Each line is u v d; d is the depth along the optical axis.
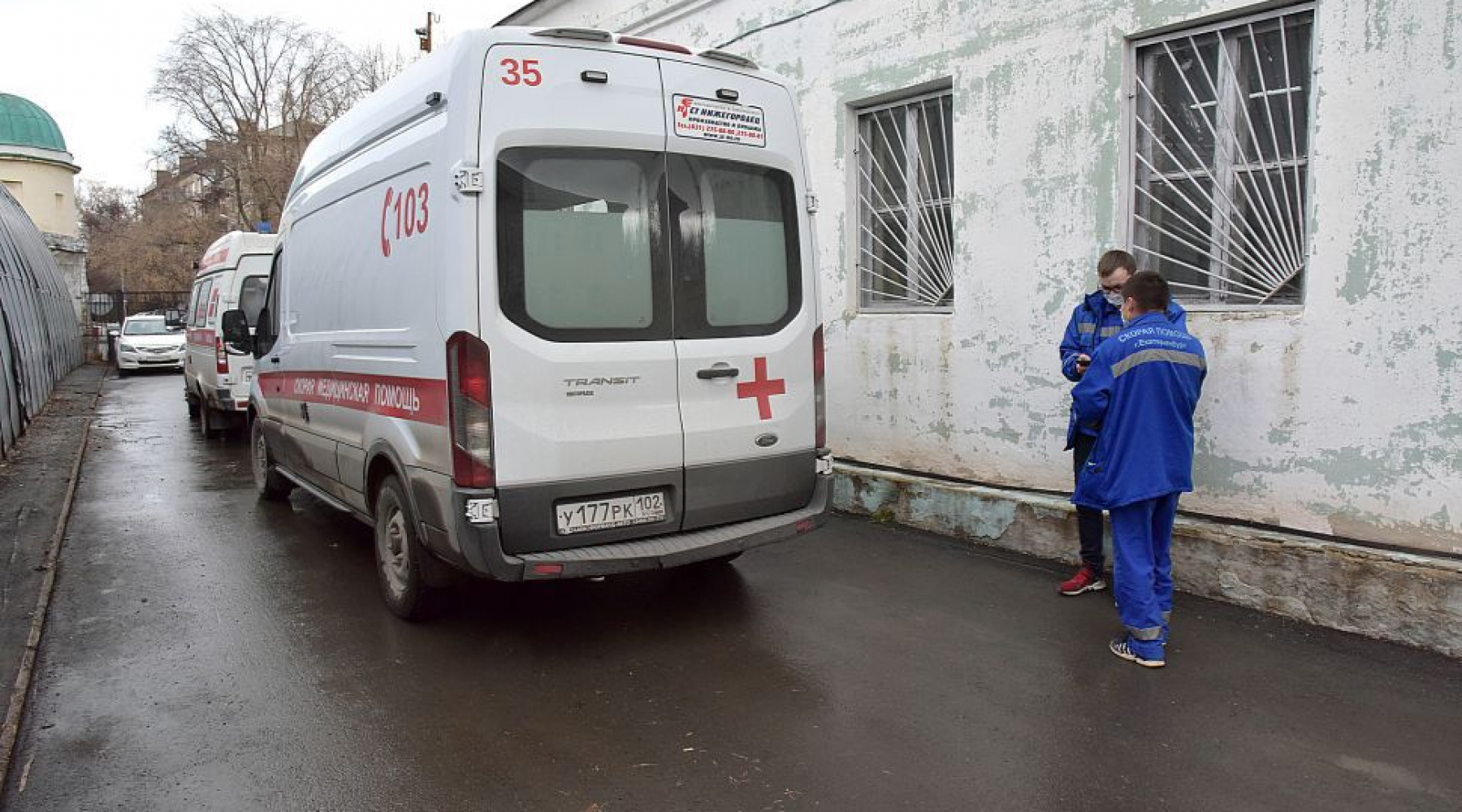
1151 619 4.00
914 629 4.54
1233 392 4.70
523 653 4.36
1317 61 4.34
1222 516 4.81
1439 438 4.05
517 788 3.17
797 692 3.88
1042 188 5.53
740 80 4.59
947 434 6.24
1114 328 4.73
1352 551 4.25
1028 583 5.16
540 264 4.00
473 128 3.88
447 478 4.02
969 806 3.00
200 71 34.44
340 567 5.86
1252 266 4.80
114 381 21.88
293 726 3.65
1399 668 3.91
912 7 6.20
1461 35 3.89
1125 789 3.08
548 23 10.23
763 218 4.66
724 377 4.46
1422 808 2.94
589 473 4.08
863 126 6.90
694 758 3.35
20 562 5.88
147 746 3.50
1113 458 4.00
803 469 4.77
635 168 4.25
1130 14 5.02
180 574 5.74
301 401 6.15
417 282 4.25
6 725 3.60
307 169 6.12
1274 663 4.00
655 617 4.79
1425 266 4.05
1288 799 3.00
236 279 10.58
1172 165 5.12
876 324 6.65
